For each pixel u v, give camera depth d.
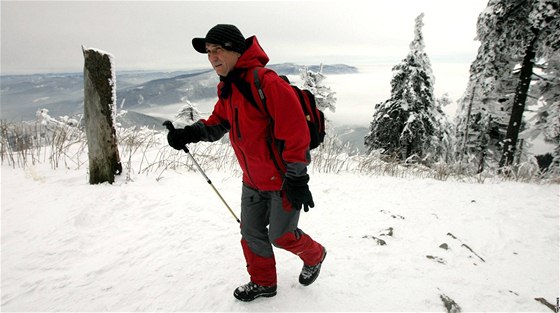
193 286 2.25
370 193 4.79
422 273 2.50
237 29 1.67
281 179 1.79
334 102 10.91
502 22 9.58
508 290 2.39
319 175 5.82
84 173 4.45
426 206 4.32
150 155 5.55
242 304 2.06
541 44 9.11
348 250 2.83
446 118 13.84
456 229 3.59
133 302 2.10
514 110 9.93
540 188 5.65
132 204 3.58
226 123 2.14
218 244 2.83
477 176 7.18
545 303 2.26
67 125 5.70
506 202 4.69
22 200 3.56
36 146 5.33
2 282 2.30
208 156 5.76
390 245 2.98
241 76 1.67
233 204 3.78
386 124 12.91
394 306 2.07
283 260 2.58
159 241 2.88
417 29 12.41
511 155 10.12
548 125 10.09
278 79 1.63
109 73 3.89
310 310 2.01
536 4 8.55
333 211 3.89
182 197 3.86
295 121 1.59
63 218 3.18
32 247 2.73
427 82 12.63
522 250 3.18
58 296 2.16
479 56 10.80
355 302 2.10
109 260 2.58
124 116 6.86
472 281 2.47
